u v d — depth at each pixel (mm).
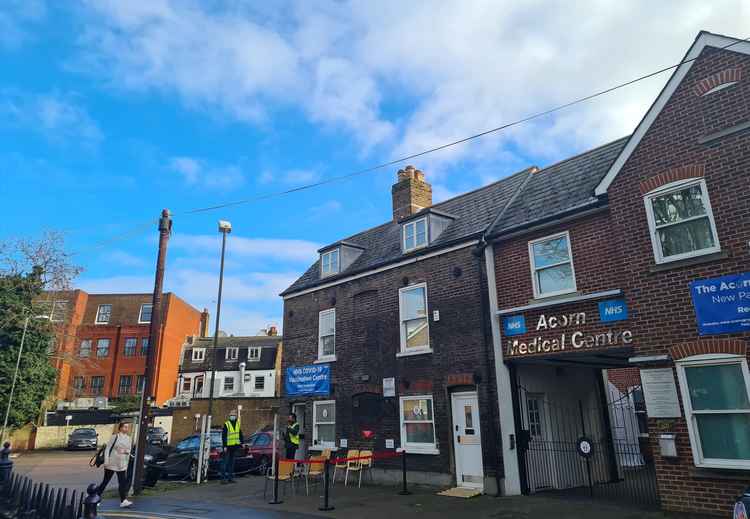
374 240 19625
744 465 8609
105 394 50125
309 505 11797
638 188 10812
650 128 10859
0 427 33125
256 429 39312
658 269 10164
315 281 19719
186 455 17281
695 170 10008
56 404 44312
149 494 13883
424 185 20000
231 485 15492
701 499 8961
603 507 10297
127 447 12312
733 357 8961
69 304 48875
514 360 12906
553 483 13312
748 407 8750
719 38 10148
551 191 13883
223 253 20578
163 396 51156
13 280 34500
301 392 18906
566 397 14531
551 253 12750
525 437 12812
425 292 15320
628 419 17625
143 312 52906
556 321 12164
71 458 30109
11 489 9969
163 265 15875
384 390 15766
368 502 12016
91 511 6418
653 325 10102
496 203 15281
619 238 10961
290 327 20266
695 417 9281
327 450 14852
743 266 9148
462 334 13945
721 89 9961
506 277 13516
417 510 10859
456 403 13867
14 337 34031
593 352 11406
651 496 11617
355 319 17562
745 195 9328
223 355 53406
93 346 51625
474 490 12695
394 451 15031
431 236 15719
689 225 10023
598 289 11578
